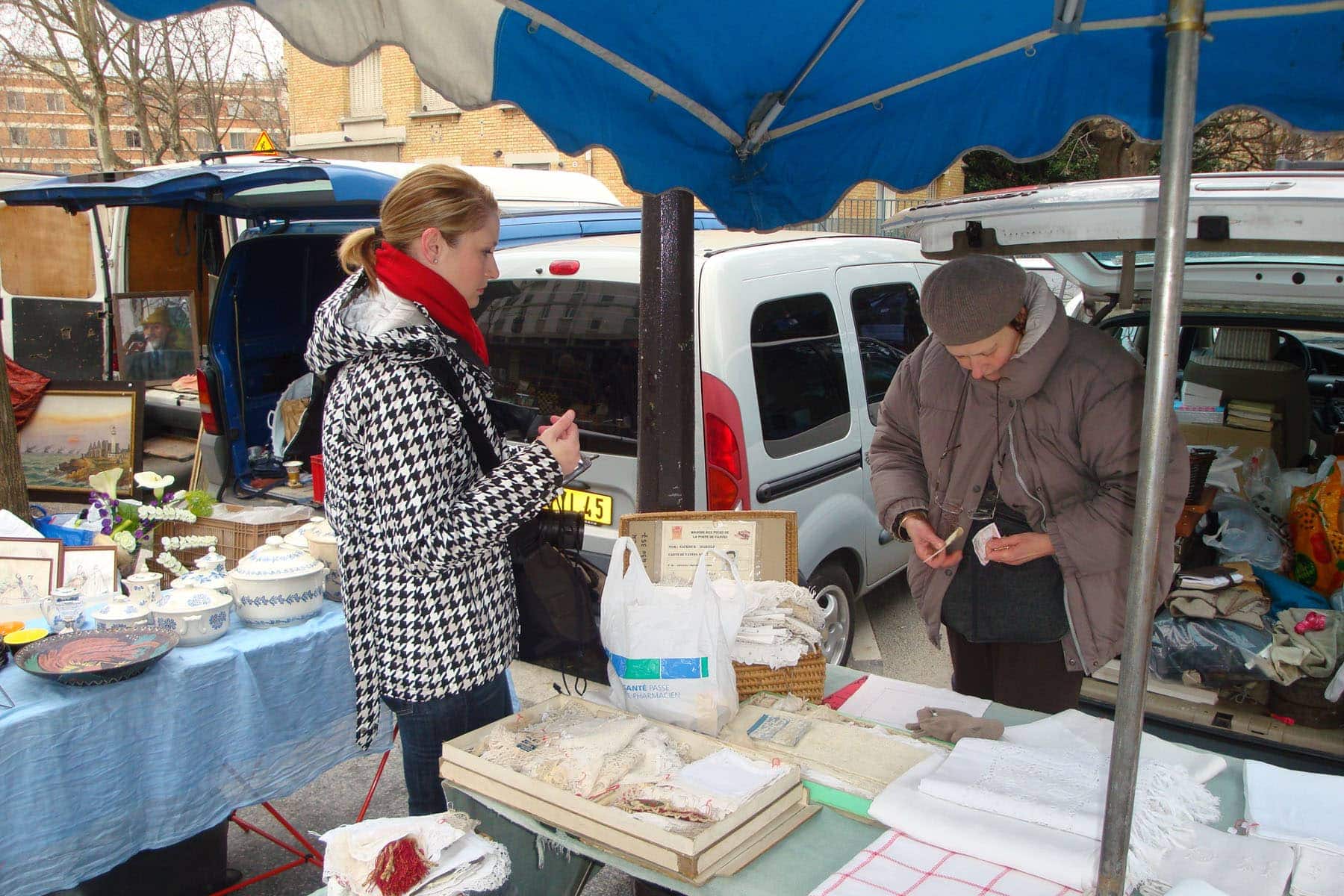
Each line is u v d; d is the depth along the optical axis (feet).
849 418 13.37
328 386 6.06
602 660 7.00
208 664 7.41
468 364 5.84
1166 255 3.91
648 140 7.14
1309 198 6.64
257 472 18.79
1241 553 9.74
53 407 14.52
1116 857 4.40
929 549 7.58
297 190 16.98
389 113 54.39
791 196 8.54
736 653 6.89
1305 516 9.82
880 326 14.56
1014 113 8.10
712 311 11.38
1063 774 5.49
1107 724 6.37
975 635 7.66
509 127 50.39
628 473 11.63
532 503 5.74
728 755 5.83
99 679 6.75
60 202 15.66
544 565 6.63
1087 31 7.18
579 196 22.80
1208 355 12.44
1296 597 9.18
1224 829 5.35
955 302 6.54
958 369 7.60
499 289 12.86
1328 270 10.03
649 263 9.33
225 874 8.64
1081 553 6.99
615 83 6.70
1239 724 8.49
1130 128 7.81
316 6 5.02
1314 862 4.82
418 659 5.85
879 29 7.03
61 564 8.43
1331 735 8.17
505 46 5.78
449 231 5.76
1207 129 42.27
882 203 53.16
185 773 7.36
